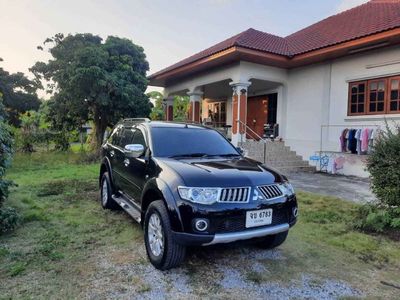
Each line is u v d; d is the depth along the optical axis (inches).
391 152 205.8
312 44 479.2
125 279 131.0
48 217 216.2
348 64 448.5
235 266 145.3
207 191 128.3
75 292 120.3
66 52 623.2
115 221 210.5
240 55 452.8
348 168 433.4
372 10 517.7
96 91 561.6
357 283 132.0
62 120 657.6
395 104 394.3
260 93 605.6
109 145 248.8
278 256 157.5
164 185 137.9
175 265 136.3
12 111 666.2
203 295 119.9
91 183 349.4
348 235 189.5
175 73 595.2
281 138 552.7
